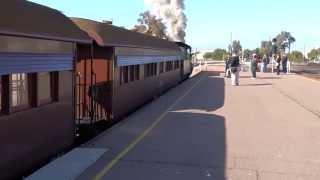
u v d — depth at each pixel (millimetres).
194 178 9789
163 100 25219
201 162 11102
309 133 15039
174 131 15109
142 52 22484
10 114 9312
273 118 18281
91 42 13719
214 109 20984
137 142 13242
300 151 12453
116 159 11203
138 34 23609
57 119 11703
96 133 15266
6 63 8898
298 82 39531
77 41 12383
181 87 34969
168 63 32719
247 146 12969
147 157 11477
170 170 10352
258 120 17703
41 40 10430
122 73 18312
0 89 9148
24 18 9750
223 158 11531
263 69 58750
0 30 8359
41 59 10438
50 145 11336
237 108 21406
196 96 27312
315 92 30047
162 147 12648
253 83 38312
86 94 15992
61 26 11789
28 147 10141
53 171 10008
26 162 10062
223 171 10367
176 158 11438
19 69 9406
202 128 15750
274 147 12891
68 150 12555
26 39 9695
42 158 10898
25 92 10125
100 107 16531
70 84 12477
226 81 41875
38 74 10570
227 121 17359
